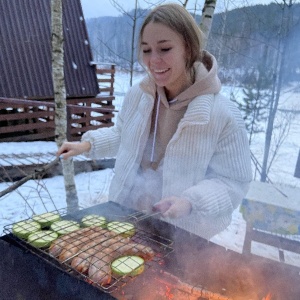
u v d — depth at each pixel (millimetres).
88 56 7934
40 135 7039
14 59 6926
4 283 1137
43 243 1116
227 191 1382
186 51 1343
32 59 7145
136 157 1620
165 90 1531
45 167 1841
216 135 1422
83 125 7504
